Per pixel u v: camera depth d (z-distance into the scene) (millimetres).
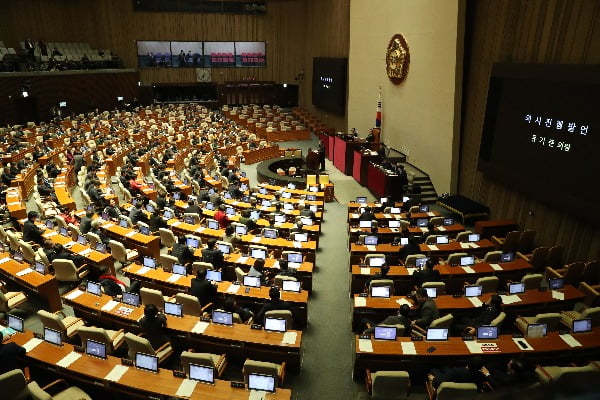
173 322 8781
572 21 12922
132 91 41969
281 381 7820
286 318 8703
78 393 7121
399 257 13016
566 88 12836
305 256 13203
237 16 44312
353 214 17219
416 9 21672
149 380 7094
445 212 19734
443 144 20094
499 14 16344
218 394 6832
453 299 10078
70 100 36406
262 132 36812
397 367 8227
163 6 42250
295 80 47094
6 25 37250
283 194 19938
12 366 7160
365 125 29594
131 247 13836
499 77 15891
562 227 13781
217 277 10859
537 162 14219
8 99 31516
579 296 10242
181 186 20234
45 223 14750
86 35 41094
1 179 19406
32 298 11258
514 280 11969
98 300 9609
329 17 36656
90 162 25922
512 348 8117
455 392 6582
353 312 10125
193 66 44594
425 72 21250
